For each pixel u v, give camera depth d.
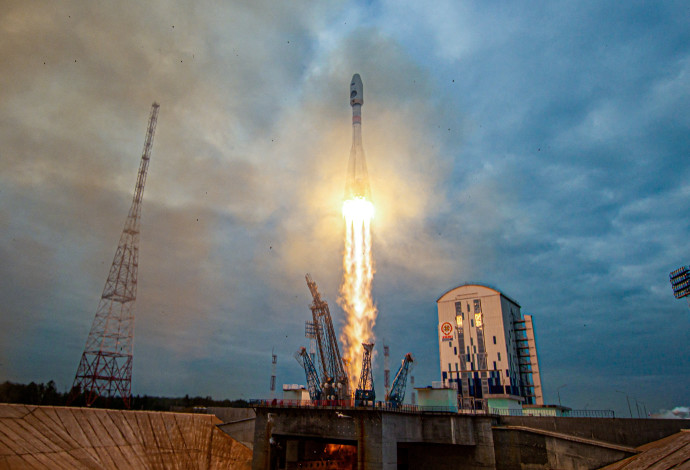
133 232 116.38
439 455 68.06
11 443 48.78
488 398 94.31
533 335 117.50
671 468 43.53
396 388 76.06
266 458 66.50
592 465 57.53
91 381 98.31
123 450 62.38
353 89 102.12
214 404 129.00
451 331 113.75
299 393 94.19
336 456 80.69
